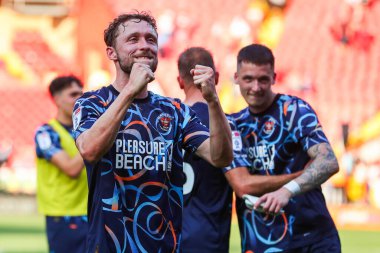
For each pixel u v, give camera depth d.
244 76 6.35
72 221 8.06
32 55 25.97
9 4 26.50
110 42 4.85
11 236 15.15
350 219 21.05
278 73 25.25
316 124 6.30
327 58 25.55
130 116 4.75
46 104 25.09
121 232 4.62
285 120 6.36
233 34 26.00
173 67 25.44
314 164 6.15
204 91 4.67
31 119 24.80
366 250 14.09
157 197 4.74
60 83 8.24
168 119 4.85
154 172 4.74
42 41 26.22
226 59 25.48
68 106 8.22
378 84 25.14
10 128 24.58
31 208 22.89
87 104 4.73
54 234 8.06
